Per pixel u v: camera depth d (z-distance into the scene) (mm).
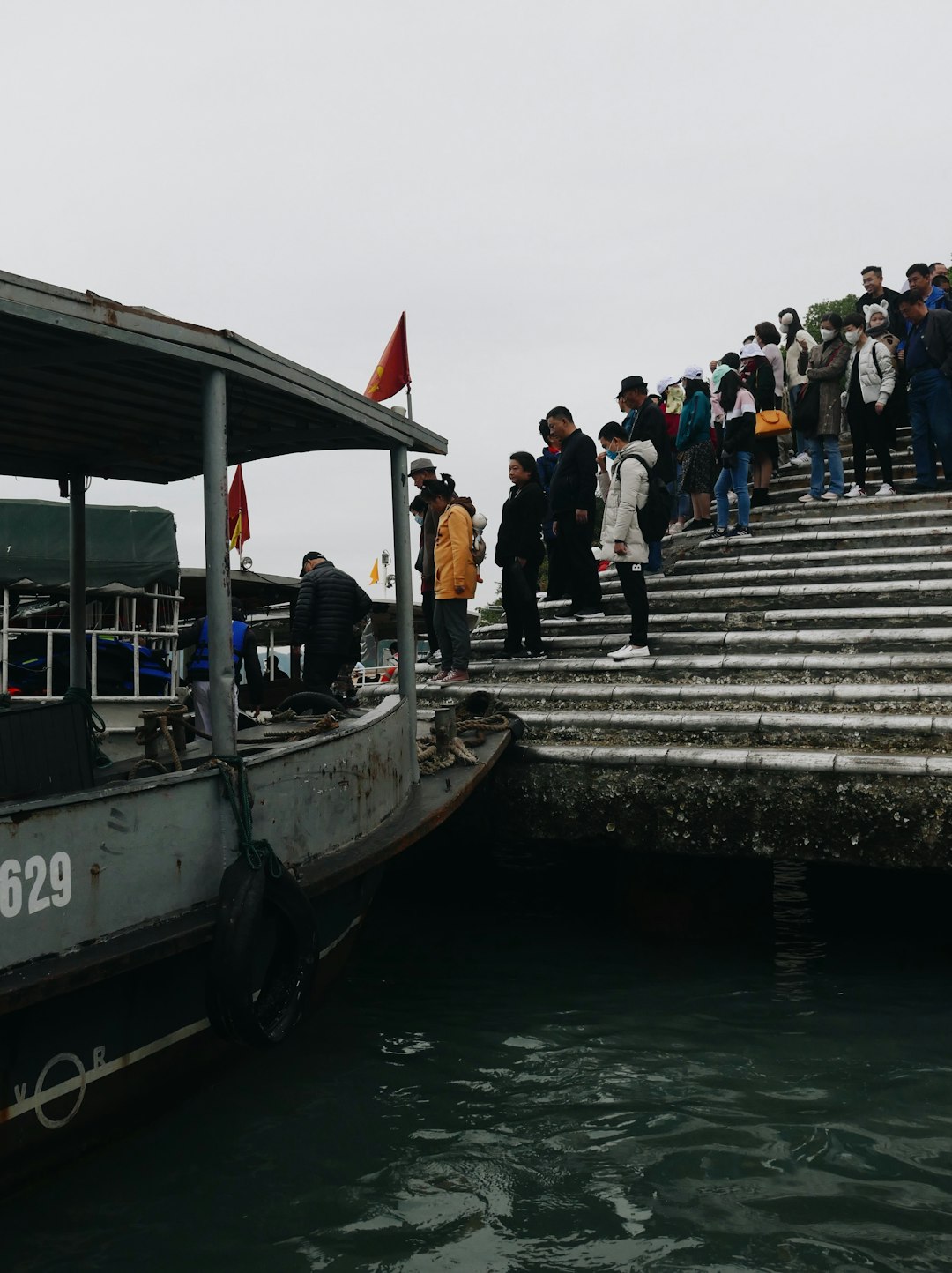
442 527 9234
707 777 6516
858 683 7703
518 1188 3891
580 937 7078
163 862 4074
